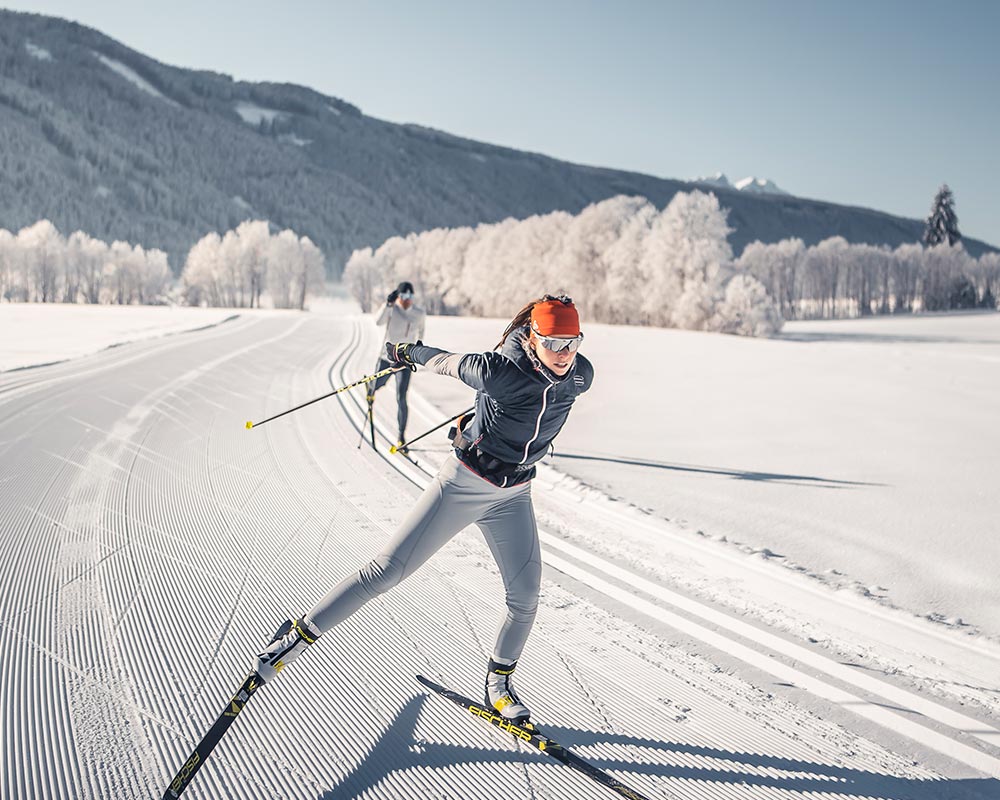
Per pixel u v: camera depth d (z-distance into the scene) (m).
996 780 2.63
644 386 12.82
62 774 2.50
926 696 3.17
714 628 3.79
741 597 4.14
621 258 51.00
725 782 2.60
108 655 3.33
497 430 2.62
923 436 8.45
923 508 5.71
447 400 10.88
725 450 7.79
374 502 5.92
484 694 3.13
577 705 3.08
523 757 2.72
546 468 6.93
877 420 9.48
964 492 6.14
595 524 5.40
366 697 3.09
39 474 6.26
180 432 8.23
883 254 96.69
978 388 12.32
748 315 44.00
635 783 2.59
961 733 2.91
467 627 3.77
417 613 3.92
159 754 2.64
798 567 4.52
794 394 11.79
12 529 4.90
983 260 98.94
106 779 2.48
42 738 2.70
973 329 51.28
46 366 13.49
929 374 14.35
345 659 3.41
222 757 2.65
